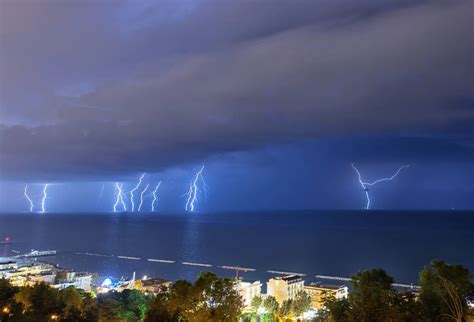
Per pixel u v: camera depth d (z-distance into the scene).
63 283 135.62
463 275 41.03
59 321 52.84
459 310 37.62
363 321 32.22
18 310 50.66
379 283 39.50
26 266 173.38
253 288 123.75
